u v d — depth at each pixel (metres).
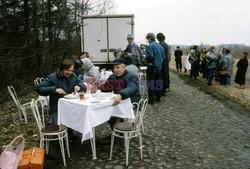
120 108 4.36
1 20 9.60
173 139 4.88
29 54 10.11
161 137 5.00
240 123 5.93
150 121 6.07
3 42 9.01
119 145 4.62
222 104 7.94
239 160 3.96
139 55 9.16
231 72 11.87
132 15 10.71
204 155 4.16
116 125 4.06
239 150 4.35
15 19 10.55
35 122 6.04
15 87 9.09
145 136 5.07
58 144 4.32
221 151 4.31
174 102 8.12
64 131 3.91
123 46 10.86
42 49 11.02
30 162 3.35
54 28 12.78
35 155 3.53
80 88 4.86
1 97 8.25
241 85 11.66
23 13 11.12
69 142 4.76
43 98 6.22
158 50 7.55
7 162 3.23
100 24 10.77
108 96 4.42
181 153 4.24
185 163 3.88
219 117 6.44
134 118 4.37
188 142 4.73
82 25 10.78
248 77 17.58
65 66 4.57
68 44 15.19
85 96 4.58
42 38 11.34
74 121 4.06
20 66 9.26
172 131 5.35
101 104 3.98
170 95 9.30
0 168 3.19
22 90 9.27
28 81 10.09
